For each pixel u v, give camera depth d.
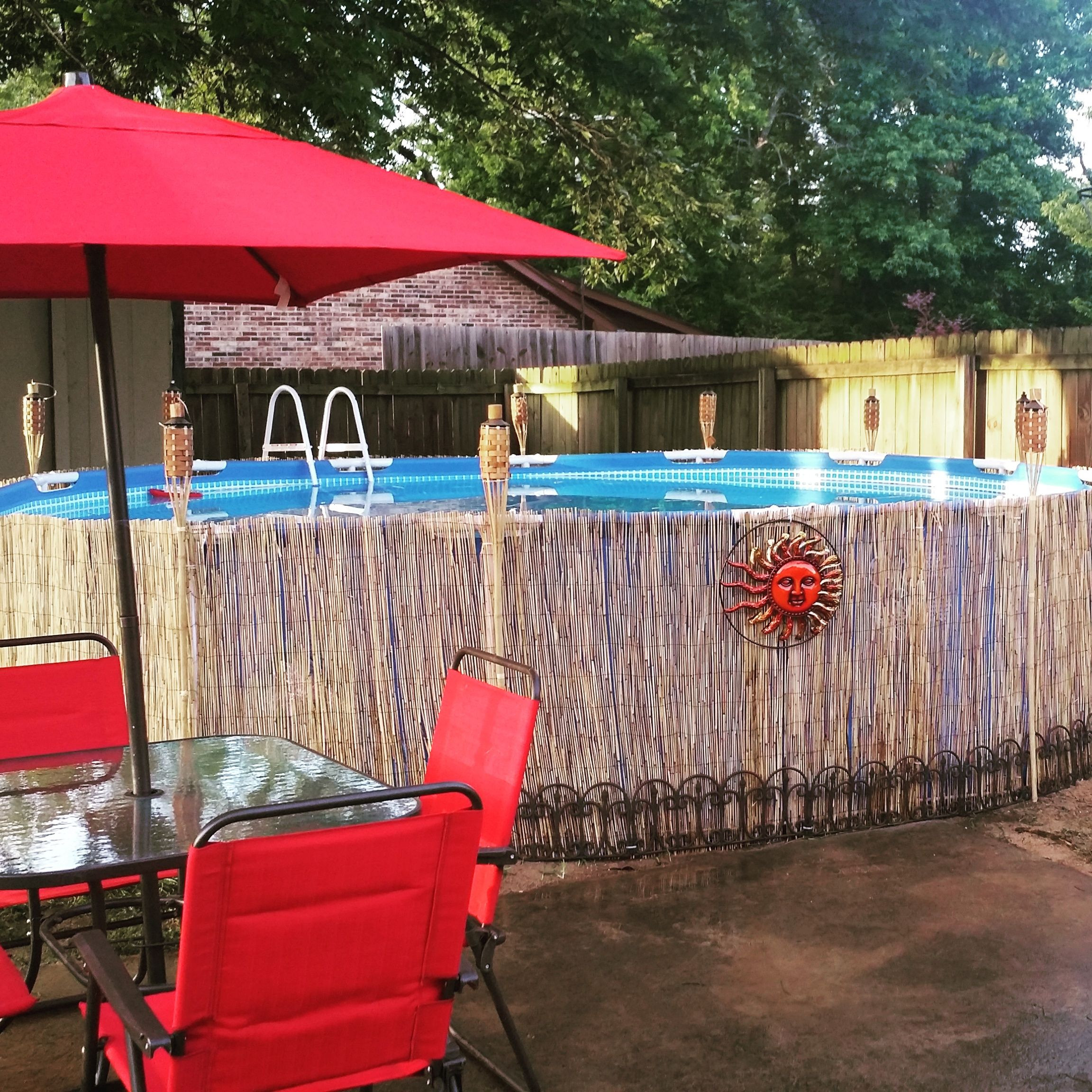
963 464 6.98
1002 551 4.32
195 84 14.82
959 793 4.32
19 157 2.04
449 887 1.85
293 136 14.10
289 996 1.76
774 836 4.07
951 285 26.88
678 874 3.81
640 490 8.16
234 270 3.10
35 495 6.10
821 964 3.18
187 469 3.68
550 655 3.87
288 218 1.95
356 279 2.94
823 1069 2.68
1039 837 4.09
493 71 17.67
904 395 8.74
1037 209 25.78
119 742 2.97
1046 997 2.98
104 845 2.13
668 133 19.27
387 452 13.57
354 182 2.22
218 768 2.63
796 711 4.06
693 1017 2.92
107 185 1.97
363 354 19.42
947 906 3.53
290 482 8.47
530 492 8.15
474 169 25.77
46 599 4.11
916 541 4.16
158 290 3.18
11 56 13.57
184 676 3.76
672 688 3.95
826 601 4.00
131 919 3.13
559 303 20.89
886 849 3.99
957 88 25.91
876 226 25.53
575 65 16.47
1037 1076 2.64
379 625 3.84
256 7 12.29
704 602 3.93
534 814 3.91
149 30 12.10
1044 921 3.41
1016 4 21.17
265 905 1.71
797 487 8.09
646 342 16.64
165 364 9.82
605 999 3.02
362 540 3.81
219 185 2.04
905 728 4.22
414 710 3.86
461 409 13.84
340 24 14.16
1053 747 4.55
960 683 4.30
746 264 28.09
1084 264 27.12
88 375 9.56
